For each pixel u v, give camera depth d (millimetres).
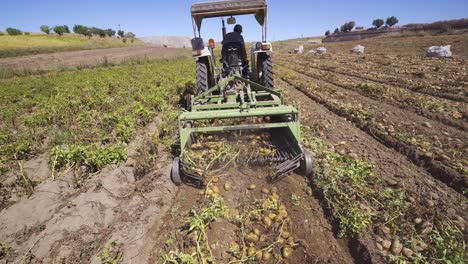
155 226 3025
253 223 2953
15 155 4504
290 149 3863
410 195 3109
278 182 3535
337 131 5199
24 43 42750
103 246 2734
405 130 4840
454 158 3697
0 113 7156
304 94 8523
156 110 7016
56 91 9930
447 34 31906
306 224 2879
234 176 3719
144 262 2596
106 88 9719
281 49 40906
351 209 2787
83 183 3768
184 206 3283
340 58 18875
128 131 5047
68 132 5387
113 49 42688
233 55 5680
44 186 3703
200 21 5844
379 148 4406
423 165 3762
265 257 2547
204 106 4219
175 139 4883
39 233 2924
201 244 2715
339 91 8227
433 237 2459
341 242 2670
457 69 10297
